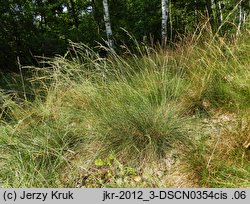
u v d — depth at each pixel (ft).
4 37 38.37
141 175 10.41
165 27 33.88
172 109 12.43
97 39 44.62
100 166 10.96
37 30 41.45
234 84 13.16
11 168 10.92
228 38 17.54
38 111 14.29
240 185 9.05
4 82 25.27
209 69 14.16
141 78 15.34
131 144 11.10
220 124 11.73
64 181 10.64
